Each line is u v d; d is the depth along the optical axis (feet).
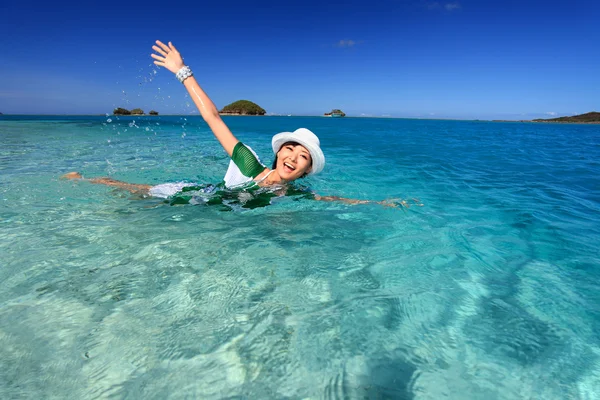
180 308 4.83
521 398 3.51
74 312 4.65
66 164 17.61
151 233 7.61
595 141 49.90
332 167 18.94
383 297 5.31
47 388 3.41
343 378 3.70
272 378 3.67
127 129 51.34
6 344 3.98
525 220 9.39
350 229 8.27
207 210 9.43
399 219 9.20
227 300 5.08
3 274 5.58
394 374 3.78
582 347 4.30
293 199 10.75
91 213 8.92
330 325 4.58
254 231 7.93
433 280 5.89
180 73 10.97
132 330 4.33
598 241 7.88
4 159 18.80
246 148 11.28
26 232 7.44
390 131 67.05
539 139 51.52
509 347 4.27
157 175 15.19
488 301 5.29
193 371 3.72
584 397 3.54
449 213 9.96
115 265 6.04
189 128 57.57
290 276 5.85
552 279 6.04
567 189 13.83
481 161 22.88
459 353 4.14
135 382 3.55
